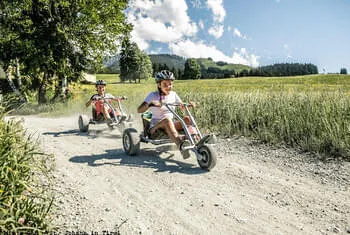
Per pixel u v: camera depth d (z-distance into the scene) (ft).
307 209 11.51
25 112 57.06
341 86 27.20
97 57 73.92
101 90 28.94
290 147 20.18
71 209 11.13
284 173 15.74
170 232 9.77
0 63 69.56
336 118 20.29
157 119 18.81
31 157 11.89
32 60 66.28
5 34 64.95
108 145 22.52
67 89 75.36
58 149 20.94
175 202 12.05
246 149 20.79
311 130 20.51
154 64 452.35
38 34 66.59
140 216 10.80
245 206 11.77
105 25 71.46
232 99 30.94
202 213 11.12
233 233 9.77
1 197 8.74
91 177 14.90
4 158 10.20
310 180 14.64
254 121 26.05
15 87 71.56
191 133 17.08
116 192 13.02
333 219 10.70
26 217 8.87
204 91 40.04
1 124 12.20
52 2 68.13
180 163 17.38
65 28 68.18
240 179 14.76
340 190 13.30
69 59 73.05
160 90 18.85
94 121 28.78
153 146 21.77
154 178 14.84
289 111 23.81
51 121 38.60
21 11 65.82
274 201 12.24
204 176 15.16
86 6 67.51
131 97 46.62
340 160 16.98
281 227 10.18
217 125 27.81
